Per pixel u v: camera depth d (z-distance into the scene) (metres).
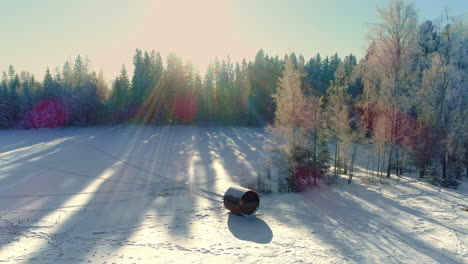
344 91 32.03
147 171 28.08
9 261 10.09
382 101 27.41
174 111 74.50
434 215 15.95
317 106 23.31
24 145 42.44
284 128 23.36
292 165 22.61
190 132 58.12
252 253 11.08
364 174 27.73
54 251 11.10
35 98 66.69
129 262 10.16
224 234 13.40
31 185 22.45
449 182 23.27
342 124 24.84
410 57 26.45
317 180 24.05
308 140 23.34
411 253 11.16
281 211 17.16
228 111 75.94
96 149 39.16
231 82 85.06
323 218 15.77
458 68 26.23
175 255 10.84
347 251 11.34
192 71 84.88
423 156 26.70
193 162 32.47
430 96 26.06
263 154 37.34
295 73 23.92
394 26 26.14
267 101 76.31
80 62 79.44
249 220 15.60
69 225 14.48
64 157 33.81
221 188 22.61
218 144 45.09
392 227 14.17
